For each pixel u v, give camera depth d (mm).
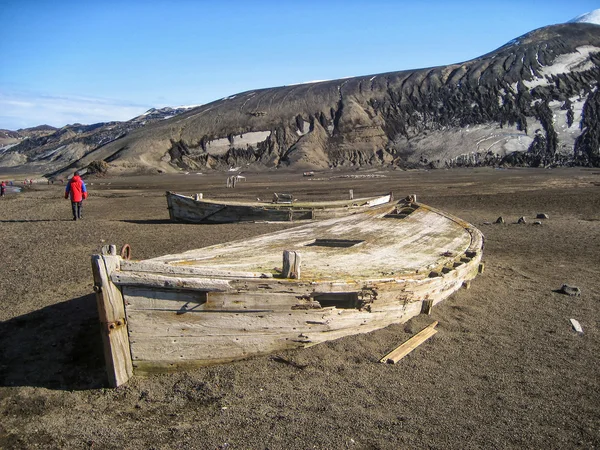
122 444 4547
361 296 6570
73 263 11438
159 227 17516
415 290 7328
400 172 60531
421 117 88438
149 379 5695
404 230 10797
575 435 4758
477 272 10203
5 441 4602
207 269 5762
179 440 4598
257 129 90688
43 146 137125
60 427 4812
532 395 5480
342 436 4645
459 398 5379
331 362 6082
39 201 29125
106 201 29344
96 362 6082
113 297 5371
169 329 5672
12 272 10562
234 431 4719
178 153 85500
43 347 6500
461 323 7578
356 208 18844
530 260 12117
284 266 6242
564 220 18672
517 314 8070
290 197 22609
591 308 8414
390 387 5566
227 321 5875
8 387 5527
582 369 6129
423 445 4543
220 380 5660
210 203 18578
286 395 5352
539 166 66000
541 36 106438
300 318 6238
